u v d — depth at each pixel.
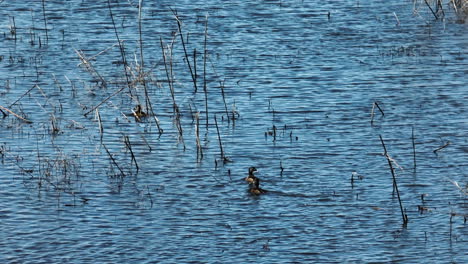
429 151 26.95
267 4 47.22
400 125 29.42
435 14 44.59
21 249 20.98
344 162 26.17
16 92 33.50
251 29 42.66
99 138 28.50
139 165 26.14
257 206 23.12
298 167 25.80
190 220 22.45
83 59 34.47
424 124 29.48
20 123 29.97
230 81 34.66
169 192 24.12
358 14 45.25
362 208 23.00
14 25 41.97
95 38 41.19
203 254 20.73
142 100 32.47
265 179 24.91
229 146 27.69
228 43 40.28
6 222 22.36
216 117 30.59
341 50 39.03
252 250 20.91
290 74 35.53
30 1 48.09
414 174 25.14
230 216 22.62
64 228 22.06
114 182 24.86
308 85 34.03
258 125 29.67
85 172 25.59
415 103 31.77
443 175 25.06
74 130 29.28
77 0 48.00
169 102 32.22
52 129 29.19
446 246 21.03
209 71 35.94
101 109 31.39
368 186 24.38
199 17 44.69
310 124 29.64
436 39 40.56
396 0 48.09
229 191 24.14
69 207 23.22
